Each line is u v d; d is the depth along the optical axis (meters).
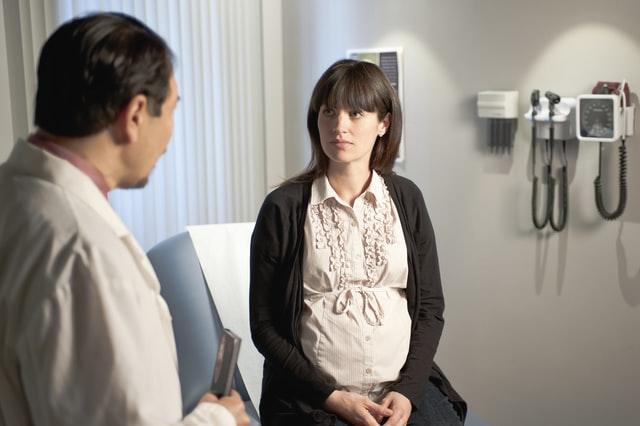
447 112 3.19
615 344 2.80
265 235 2.06
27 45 3.17
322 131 2.06
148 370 1.07
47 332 1.04
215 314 2.66
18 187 1.11
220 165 3.79
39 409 1.06
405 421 1.97
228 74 3.74
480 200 3.13
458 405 2.14
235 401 1.23
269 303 2.09
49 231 1.07
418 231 2.17
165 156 3.61
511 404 3.15
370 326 2.03
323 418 1.96
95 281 1.06
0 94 3.14
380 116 2.09
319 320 2.03
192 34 3.60
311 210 2.07
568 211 2.86
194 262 2.71
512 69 2.95
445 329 3.34
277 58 3.84
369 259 2.06
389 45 3.37
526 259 3.02
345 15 3.54
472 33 3.06
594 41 2.71
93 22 1.12
